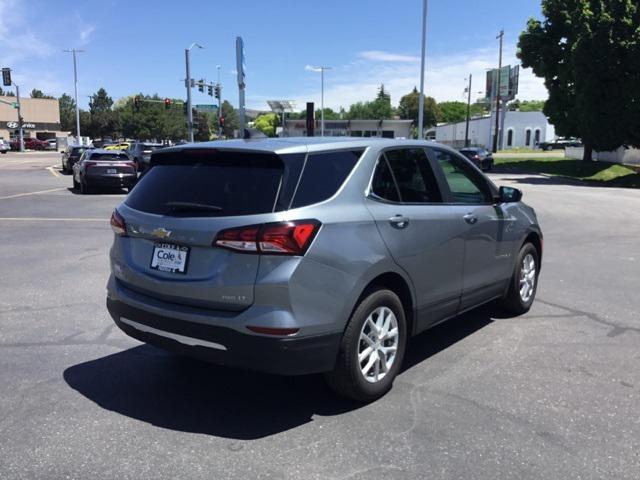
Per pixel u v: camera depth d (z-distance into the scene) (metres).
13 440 3.52
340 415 3.86
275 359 3.45
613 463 3.27
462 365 4.72
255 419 3.81
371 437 3.56
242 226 3.46
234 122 148.12
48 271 8.02
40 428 3.68
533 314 6.14
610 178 33.25
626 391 4.22
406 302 4.31
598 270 8.32
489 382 4.38
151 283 3.84
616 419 3.79
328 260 3.58
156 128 100.44
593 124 30.91
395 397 4.12
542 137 85.81
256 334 3.42
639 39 28.22
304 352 3.52
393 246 4.01
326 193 3.73
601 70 29.62
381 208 4.02
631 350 5.06
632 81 28.92
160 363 4.80
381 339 4.02
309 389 4.29
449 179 4.86
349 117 135.25
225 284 3.50
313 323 3.53
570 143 75.38
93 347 5.16
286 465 3.25
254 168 3.71
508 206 5.64
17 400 4.09
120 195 19.38
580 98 30.86
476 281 5.07
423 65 29.36
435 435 3.58
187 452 3.39
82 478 3.12
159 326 3.79
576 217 14.80
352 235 3.74
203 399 4.12
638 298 6.77
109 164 19.67
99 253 9.29
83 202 17.02
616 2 28.91
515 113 85.19
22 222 12.73
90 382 4.41
